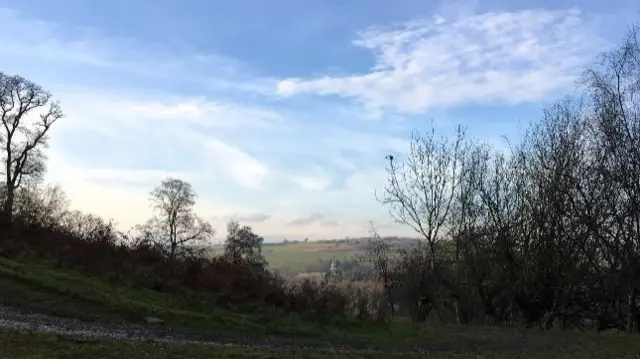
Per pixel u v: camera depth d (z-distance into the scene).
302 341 19.25
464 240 39.12
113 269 25.22
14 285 20.70
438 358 15.75
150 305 21.52
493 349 19.89
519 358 16.33
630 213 32.31
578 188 34.31
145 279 24.83
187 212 61.69
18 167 53.16
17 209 31.00
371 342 20.59
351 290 27.52
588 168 34.47
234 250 36.28
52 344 12.21
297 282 26.62
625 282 32.44
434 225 40.22
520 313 37.19
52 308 19.17
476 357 16.34
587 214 34.06
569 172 34.88
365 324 24.56
